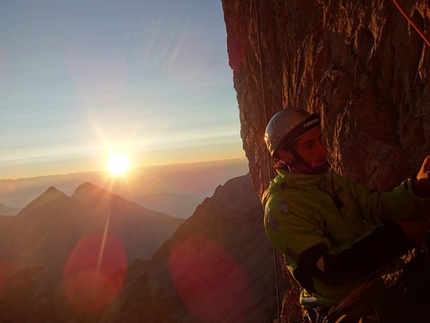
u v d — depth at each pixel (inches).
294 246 102.7
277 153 115.2
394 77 200.5
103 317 3639.3
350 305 102.2
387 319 96.2
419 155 187.8
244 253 3754.9
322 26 284.5
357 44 228.2
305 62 309.9
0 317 3398.1
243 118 637.3
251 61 514.9
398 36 190.2
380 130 212.1
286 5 353.4
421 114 182.4
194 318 2915.8
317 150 111.6
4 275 7209.6
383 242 94.0
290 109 114.3
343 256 95.9
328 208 108.4
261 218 4020.7
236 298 2851.9
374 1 208.5
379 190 206.5
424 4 166.1
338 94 243.3
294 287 543.2
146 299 3526.1
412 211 105.8
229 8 602.2
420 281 100.7
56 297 4205.2
